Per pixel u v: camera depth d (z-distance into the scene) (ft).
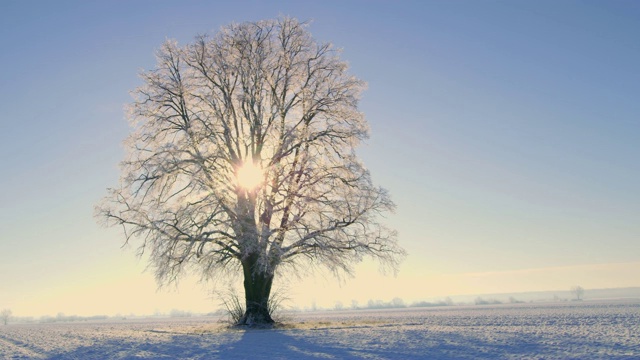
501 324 107.45
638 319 110.93
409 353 59.11
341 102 113.09
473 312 198.39
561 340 68.18
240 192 107.04
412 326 107.24
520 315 150.10
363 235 106.63
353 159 110.22
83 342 95.86
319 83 115.44
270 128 112.68
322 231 104.63
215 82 113.29
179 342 85.20
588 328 88.74
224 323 121.29
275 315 118.42
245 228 103.19
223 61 111.75
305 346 69.97
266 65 114.21
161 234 101.71
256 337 87.15
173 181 108.17
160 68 113.50
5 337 121.90
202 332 108.68
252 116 113.60
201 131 106.32
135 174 103.81
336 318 177.17
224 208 103.19
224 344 77.25
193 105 114.21
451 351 59.77
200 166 102.73
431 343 69.00
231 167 109.19
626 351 55.36
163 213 102.94
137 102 112.88
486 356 54.65
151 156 105.40
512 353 56.49
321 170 108.68
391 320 142.61
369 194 104.88
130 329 148.05
